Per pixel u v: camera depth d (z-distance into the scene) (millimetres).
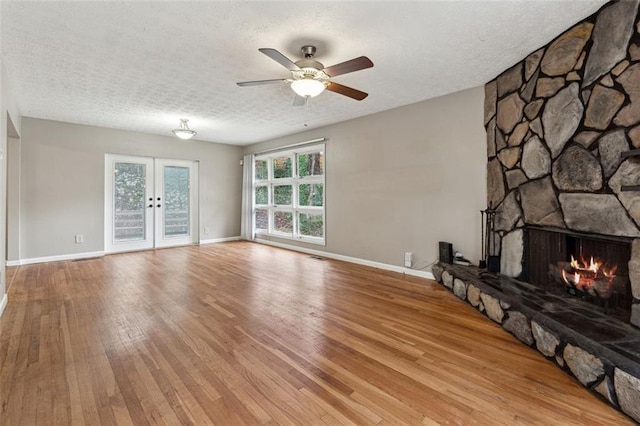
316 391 1748
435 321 2705
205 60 2914
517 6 2125
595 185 2215
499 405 1634
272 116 4859
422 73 3242
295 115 4801
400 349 2221
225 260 5254
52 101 4098
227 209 7445
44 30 2381
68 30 2387
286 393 1730
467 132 3695
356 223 5000
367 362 2049
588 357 1730
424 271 4148
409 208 4285
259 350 2199
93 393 1721
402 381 1842
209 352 2170
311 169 5992
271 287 3705
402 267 4395
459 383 1823
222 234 7375
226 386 1789
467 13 2201
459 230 3801
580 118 2328
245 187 7445
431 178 4039
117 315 2820
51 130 5125
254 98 3990
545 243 2820
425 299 3277
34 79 3352
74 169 5359
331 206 5402
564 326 1992
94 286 3729
